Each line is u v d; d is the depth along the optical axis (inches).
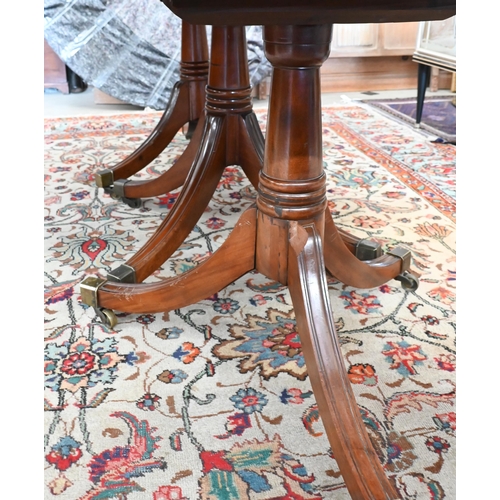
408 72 120.6
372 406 30.1
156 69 94.7
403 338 36.0
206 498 24.6
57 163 69.8
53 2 88.0
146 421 29.0
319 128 27.0
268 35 25.1
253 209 29.9
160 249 41.1
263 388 31.5
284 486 25.3
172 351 34.8
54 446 27.4
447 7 21.7
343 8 20.7
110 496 24.7
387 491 23.2
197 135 52.9
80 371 32.8
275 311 39.2
